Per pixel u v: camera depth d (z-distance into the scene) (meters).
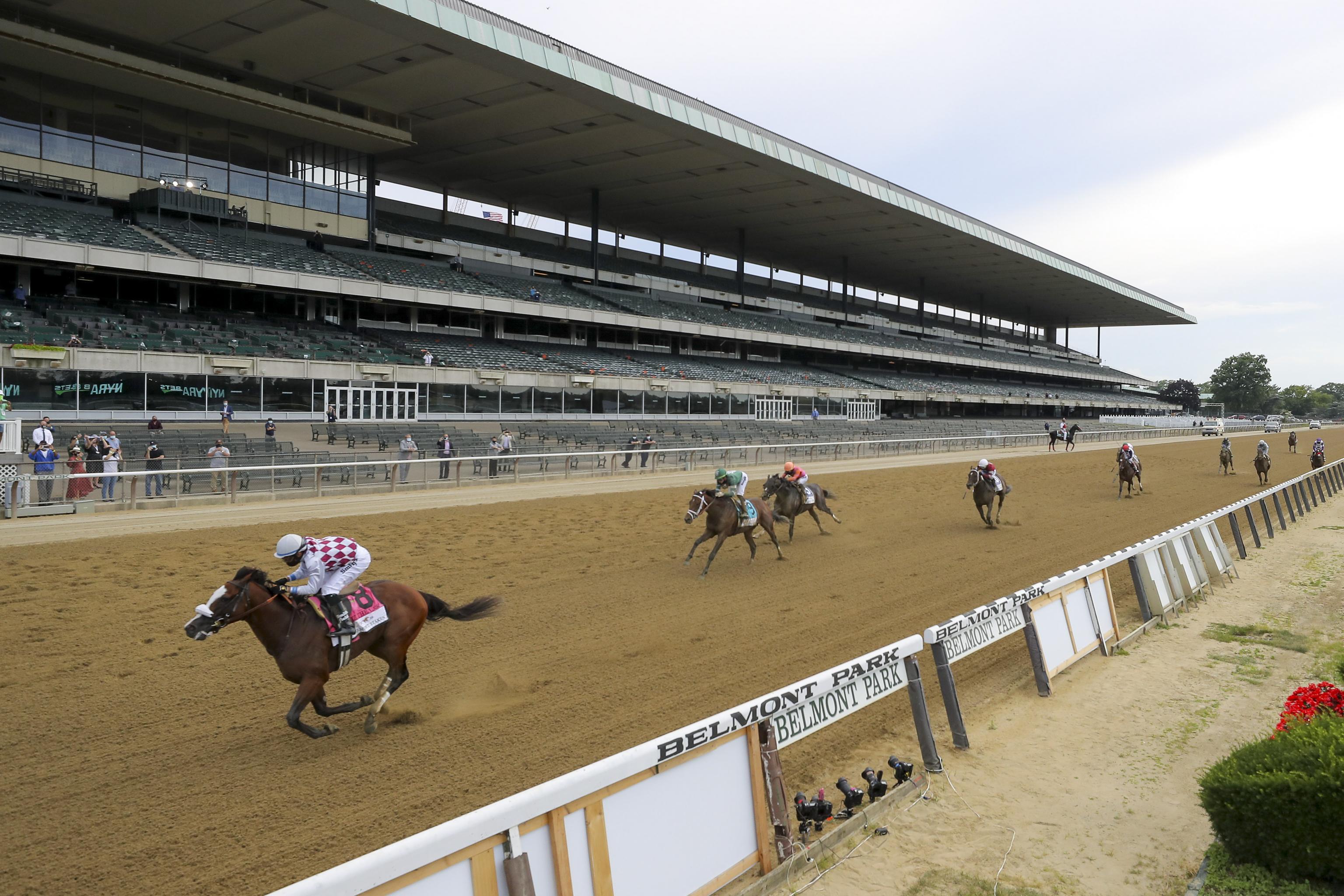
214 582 10.03
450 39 28.94
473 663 7.43
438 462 20.12
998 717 6.52
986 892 4.14
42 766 5.15
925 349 66.06
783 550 13.59
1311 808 4.05
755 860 4.20
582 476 23.55
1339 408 144.38
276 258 31.97
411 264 39.81
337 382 29.22
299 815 4.63
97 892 3.87
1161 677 7.51
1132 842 4.66
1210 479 28.98
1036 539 14.95
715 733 4.00
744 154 40.88
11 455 14.16
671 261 64.31
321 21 27.70
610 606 9.53
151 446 16.95
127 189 30.73
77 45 27.02
